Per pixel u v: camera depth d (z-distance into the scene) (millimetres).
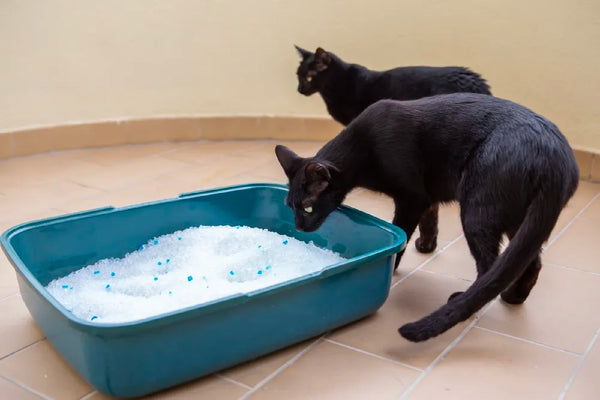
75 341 1429
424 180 1973
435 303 1991
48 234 1970
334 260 2082
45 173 3330
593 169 3271
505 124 1744
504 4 3305
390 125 1931
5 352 1686
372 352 1696
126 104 3898
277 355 1681
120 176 3295
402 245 1822
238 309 1507
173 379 1481
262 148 3895
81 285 1887
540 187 1604
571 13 3115
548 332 1809
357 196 3047
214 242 2160
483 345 1734
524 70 3352
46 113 3678
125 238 2164
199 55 3941
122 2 3701
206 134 4051
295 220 2021
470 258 2354
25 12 3459
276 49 3949
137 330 1348
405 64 3717
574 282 2139
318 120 4000
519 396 1502
